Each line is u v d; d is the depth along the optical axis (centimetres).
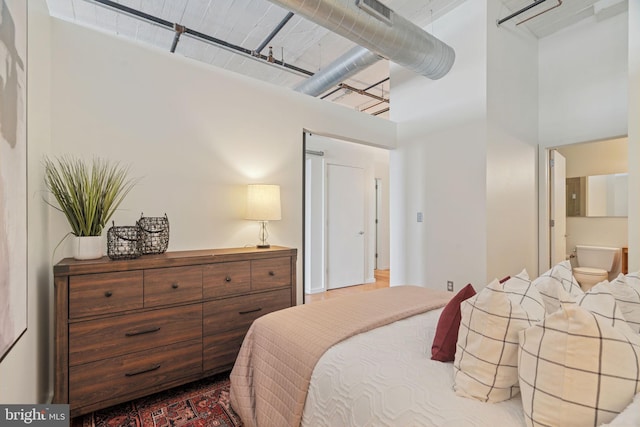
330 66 380
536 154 394
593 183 456
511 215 356
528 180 380
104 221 197
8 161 112
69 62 208
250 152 289
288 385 143
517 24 334
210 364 216
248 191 272
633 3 254
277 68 445
